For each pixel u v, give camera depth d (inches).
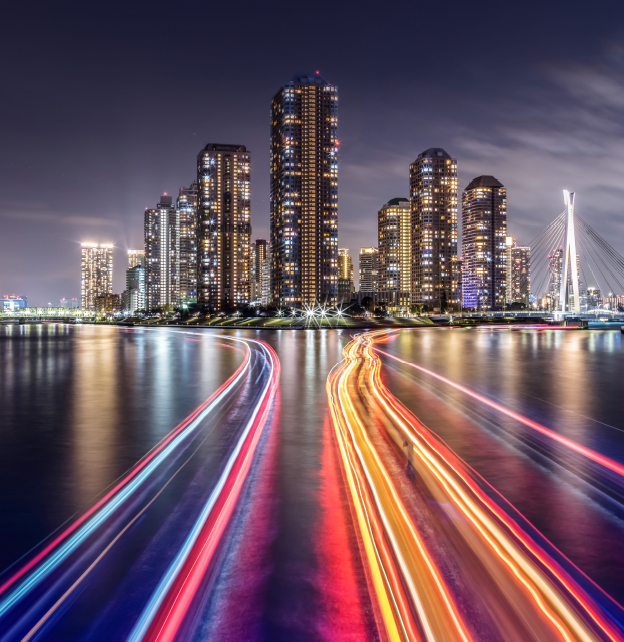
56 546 289.0
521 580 248.7
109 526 315.6
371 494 366.9
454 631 209.9
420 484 388.5
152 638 209.0
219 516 328.8
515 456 470.6
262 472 421.7
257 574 255.9
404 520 319.6
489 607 226.2
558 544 287.7
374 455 473.1
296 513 332.2
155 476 415.8
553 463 448.8
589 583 247.0
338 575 254.2
